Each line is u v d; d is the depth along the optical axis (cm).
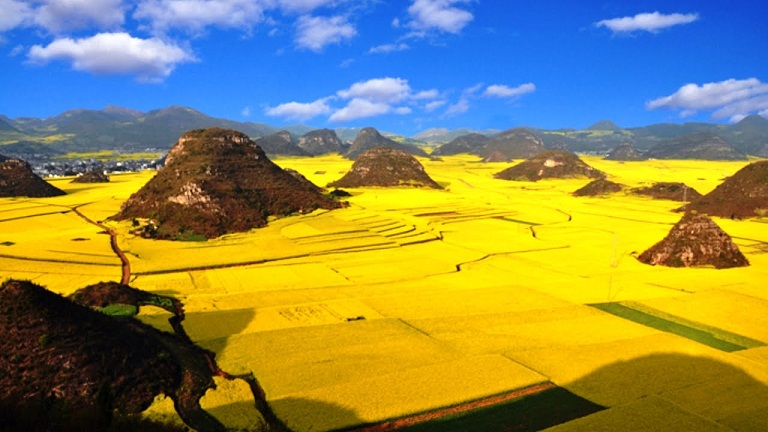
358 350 5225
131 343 4925
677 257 9375
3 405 3831
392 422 4009
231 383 4547
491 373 4725
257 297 7075
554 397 4397
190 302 6800
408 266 9062
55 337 4584
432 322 6116
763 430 3859
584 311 6612
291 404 4181
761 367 4988
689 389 4516
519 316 6384
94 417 3794
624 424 3878
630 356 5175
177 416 4069
